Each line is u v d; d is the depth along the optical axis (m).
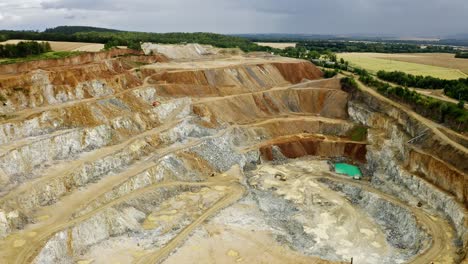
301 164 78.62
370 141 81.50
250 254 46.75
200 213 55.56
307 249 49.53
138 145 67.75
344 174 73.50
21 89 68.12
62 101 72.69
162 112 82.12
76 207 49.66
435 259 44.62
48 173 54.34
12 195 47.44
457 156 58.66
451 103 73.25
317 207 61.12
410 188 61.47
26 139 58.94
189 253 46.16
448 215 53.12
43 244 41.72
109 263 43.38
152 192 58.34
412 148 66.06
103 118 71.44
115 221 50.00
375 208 60.16
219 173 69.88
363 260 47.66
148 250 46.34
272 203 61.16
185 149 70.88
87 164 57.88
